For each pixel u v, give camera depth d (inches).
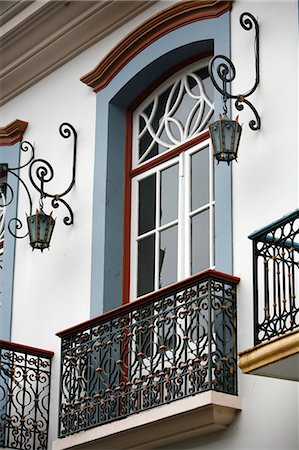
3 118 525.0
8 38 504.7
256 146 395.5
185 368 375.2
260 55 404.2
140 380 389.7
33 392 441.7
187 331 378.0
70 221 465.4
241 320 378.9
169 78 455.8
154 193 447.2
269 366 340.2
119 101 465.7
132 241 448.8
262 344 340.2
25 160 502.9
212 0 425.1
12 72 514.0
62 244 467.2
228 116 409.7
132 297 440.5
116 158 459.5
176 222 432.1
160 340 389.4
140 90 462.6
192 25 433.7
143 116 463.2
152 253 439.5
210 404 362.0
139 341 395.5
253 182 392.5
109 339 412.2
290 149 383.9
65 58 496.1
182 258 422.6
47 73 505.0
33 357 458.6
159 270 433.1
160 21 443.8
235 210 395.2
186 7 434.0
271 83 397.1
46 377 447.8
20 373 440.1
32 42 500.7
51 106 497.4
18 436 436.8
